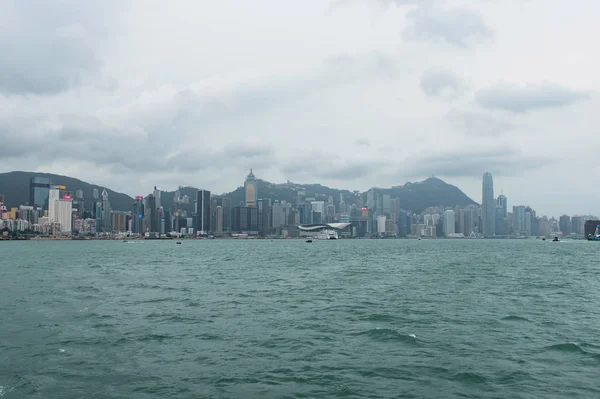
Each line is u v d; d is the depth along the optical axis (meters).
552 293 56.62
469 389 22.06
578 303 48.34
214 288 62.50
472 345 30.14
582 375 24.00
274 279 75.69
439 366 25.58
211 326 36.09
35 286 64.94
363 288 61.88
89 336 32.59
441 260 133.88
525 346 29.84
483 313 41.97
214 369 25.11
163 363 26.16
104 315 40.78
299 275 83.38
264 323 37.34
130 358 27.14
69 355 27.72
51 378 23.61
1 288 62.38
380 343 30.66
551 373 24.34
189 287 63.72
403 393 21.59
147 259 145.12
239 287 63.69
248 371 24.77
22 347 29.48
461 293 56.34
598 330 34.72
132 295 54.78
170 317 39.91
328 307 45.47
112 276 82.12
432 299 51.09
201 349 29.14
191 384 22.78
